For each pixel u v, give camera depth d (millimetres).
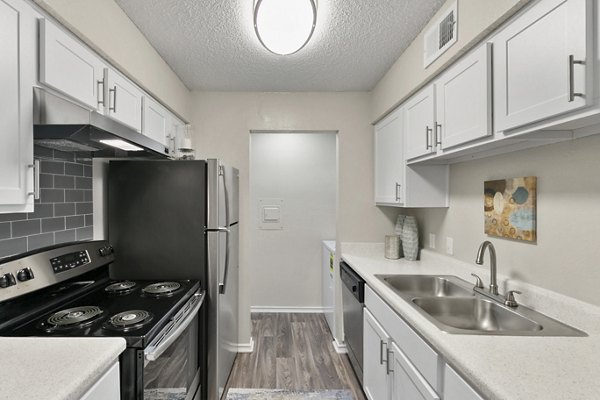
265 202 3973
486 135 1332
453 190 2178
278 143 3980
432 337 1152
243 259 2979
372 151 3023
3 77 1017
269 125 2986
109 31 1581
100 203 2049
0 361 918
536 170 1437
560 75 971
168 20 1834
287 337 3275
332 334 3307
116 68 1712
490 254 1603
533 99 1086
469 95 1455
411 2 1688
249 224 2986
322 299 3979
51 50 1201
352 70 2539
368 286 2104
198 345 2031
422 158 2047
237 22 1866
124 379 1178
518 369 914
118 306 1571
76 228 1834
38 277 1426
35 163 1133
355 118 3012
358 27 1930
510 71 1204
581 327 1197
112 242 2096
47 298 1541
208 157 2971
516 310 1408
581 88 896
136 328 1287
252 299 3982
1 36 1010
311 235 3980
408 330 1424
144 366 1196
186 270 2096
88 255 1780
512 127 1194
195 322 1917
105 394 986
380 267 2373
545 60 1032
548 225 1373
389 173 2582
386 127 2656
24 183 1095
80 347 1012
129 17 1794
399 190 2363
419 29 1947
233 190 2605
